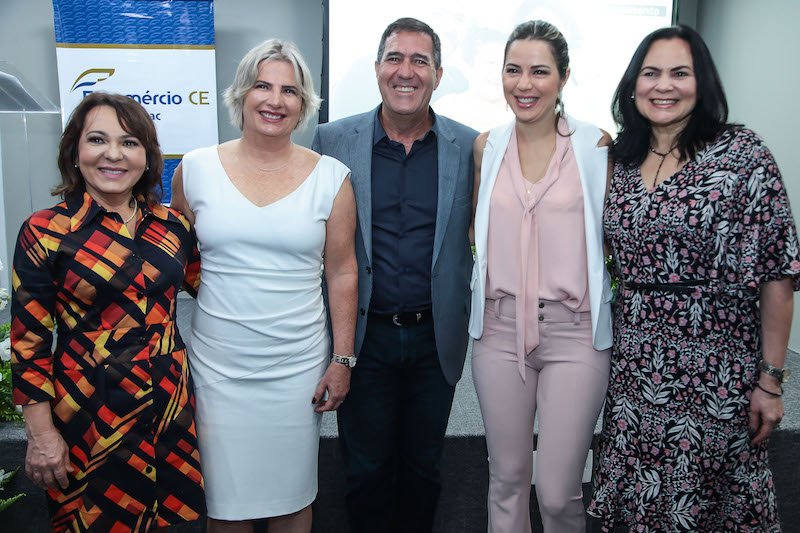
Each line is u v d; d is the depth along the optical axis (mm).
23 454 2219
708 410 1564
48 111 3830
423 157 1897
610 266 1800
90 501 1511
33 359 1466
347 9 4535
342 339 1820
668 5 4688
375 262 1884
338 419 2020
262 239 1656
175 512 1615
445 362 1905
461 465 2381
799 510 2443
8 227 4961
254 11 4902
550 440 1722
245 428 1723
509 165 1749
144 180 1610
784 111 3953
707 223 1498
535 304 1694
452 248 1884
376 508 2000
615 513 1716
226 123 5004
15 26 4797
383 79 1818
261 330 1682
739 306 1544
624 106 1652
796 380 3098
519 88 1662
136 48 4434
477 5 4602
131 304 1517
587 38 4656
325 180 1750
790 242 1486
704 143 1554
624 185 1638
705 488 1601
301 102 1722
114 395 1501
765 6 4121
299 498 1809
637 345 1630
